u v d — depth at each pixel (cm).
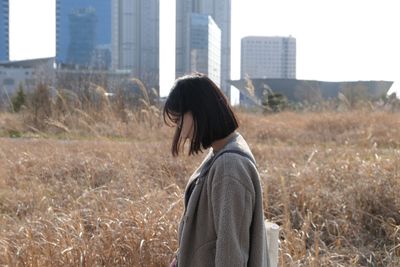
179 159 679
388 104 1345
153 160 700
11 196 574
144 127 998
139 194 509
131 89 1217
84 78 1289
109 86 1214
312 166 631
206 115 201
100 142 876
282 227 461
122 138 962
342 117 1182
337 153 740
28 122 1191
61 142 903
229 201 191
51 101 1196
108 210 438
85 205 488
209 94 203
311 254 422
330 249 454
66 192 582
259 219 200
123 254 373
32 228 417
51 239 383
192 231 206
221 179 193
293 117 1271
